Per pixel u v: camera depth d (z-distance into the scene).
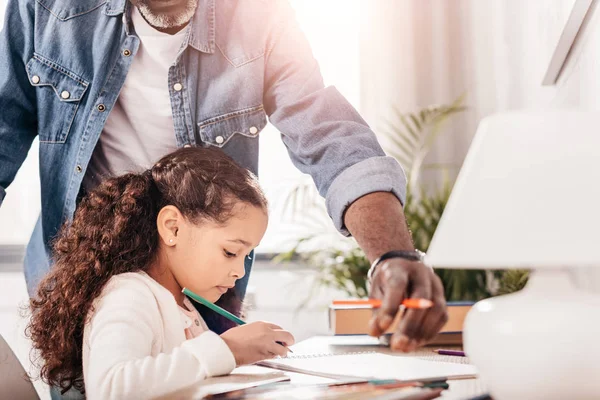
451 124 2.65
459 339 1.10
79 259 0.96
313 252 2.47
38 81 1.17
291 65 1.22
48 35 1.17
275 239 2.59
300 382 0.70
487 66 2.65
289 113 1.13
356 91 2.67
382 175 0.90
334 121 1.08
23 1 1.21
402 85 2.67
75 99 1.14
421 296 0.62
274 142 2.59
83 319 0.91
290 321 2.59
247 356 0.79
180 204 0.99
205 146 1.18
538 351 0.45
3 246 2.46
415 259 0.69
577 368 0.44
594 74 1.18
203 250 0.97
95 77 1.13
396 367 0.79
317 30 2.68
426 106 2.67
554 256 0.45
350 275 2.35
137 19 1.15
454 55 2.68
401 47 2.68
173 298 0.91
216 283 0.99
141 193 1.01
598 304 0.46
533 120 0.50
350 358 0.90
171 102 1.15
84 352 0.84
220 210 0.96
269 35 1.23
